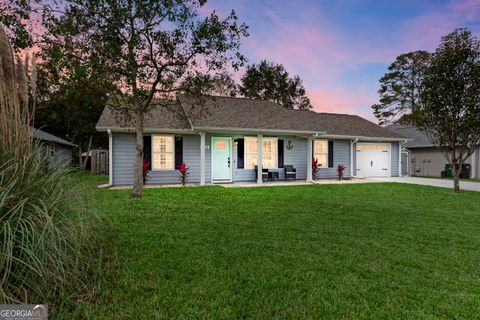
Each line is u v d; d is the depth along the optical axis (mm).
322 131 13523
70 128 21812
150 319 2125
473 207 7109
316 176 14570
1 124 2592
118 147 11320
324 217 5797
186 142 12383
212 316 2189
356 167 15875
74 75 7113
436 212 6438
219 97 15430
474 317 2279
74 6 7016
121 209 6273
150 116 12055
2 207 2174
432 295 2639
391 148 16781
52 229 2271
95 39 7328
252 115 13883
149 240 4059
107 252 3498
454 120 9688
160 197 8086
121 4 7148
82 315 2150
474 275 3102
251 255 3572
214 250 3711
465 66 9312
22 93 2863
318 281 2885
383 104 30266
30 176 2623
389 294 2650
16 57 2898
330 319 2211
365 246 4016
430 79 10039
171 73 8180
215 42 7730
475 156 17281
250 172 13344
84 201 3320
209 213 6043
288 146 14023
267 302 2438
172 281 2773
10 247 1987
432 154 20328
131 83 8008
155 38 7578
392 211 6500
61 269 2373
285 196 8570
